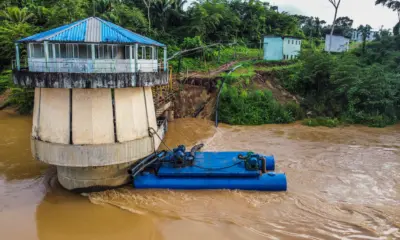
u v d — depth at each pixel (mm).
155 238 12961
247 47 56562
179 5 55812
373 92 34531
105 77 14078
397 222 14016
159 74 16438
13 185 17828
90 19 16391
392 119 34594
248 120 33031
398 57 43500
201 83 35594
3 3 49500
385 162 21906
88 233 13422
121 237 13141
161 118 28828
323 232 13273
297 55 46281
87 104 14836
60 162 15055
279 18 66125
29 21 46188
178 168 17203
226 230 13359
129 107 15852
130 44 14688
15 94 36562
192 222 13953
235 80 36281
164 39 49438
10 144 25422
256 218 14305
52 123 15188
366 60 46719
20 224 13977
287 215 14578
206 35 54000
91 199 15961
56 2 49188
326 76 37281
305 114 35188
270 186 16766
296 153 23656
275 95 36938
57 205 15570
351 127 32500
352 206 15445
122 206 15336
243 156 18047
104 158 15023
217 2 60906
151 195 16312
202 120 33500
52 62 14531
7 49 41844
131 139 15984
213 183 16797
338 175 19438
